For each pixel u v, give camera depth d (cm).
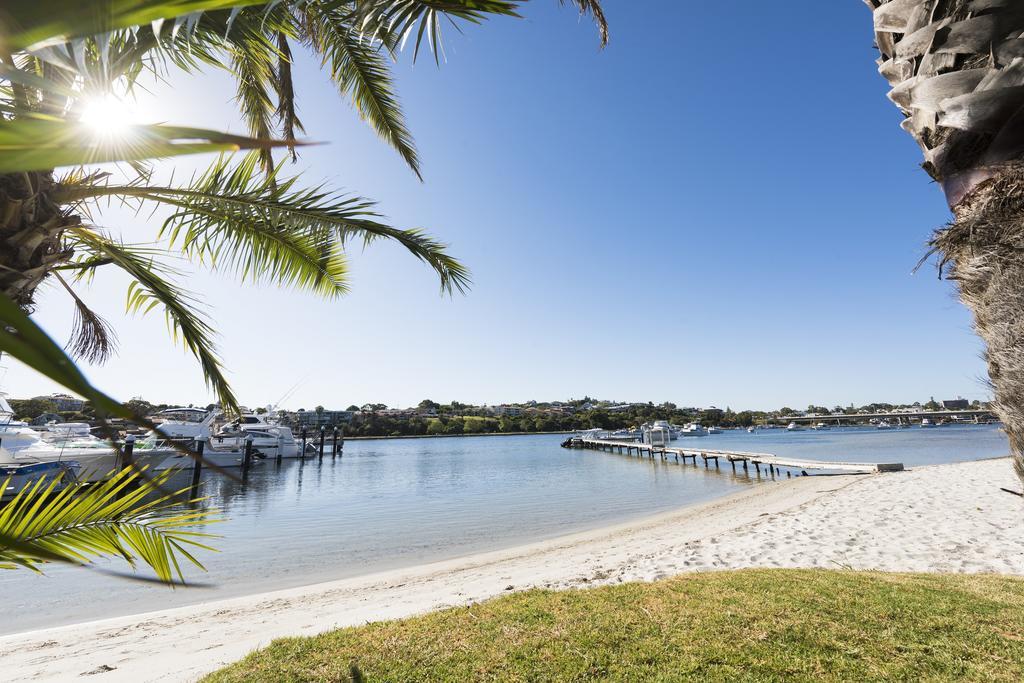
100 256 387
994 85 155
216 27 301
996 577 576
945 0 162
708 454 3600
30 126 52
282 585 1038
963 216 176
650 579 754
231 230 423
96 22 51
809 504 1451
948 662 361
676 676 371
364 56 575
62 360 45
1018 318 167
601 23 550
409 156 651
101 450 1864
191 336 436
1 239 244
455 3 237
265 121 636
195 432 2597
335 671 409
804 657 383
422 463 4484
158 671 489
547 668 395
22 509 206
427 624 504
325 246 478
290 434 4697
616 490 2511
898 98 184
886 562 755
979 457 3378
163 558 237
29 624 819
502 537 1491
